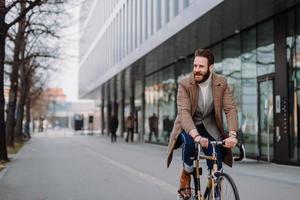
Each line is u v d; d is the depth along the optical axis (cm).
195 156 533
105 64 4603
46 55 2538
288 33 1620
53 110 10988
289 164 1592
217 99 527
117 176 1311
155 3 2559
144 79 3922
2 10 1689
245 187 1072
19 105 3619
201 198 539
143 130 4006
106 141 4053
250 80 1911
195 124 543
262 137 1798
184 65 2783
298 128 1562
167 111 3120
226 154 538
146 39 2728
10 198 931
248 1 1484
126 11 3519
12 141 2714
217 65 2277
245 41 1966
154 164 1694
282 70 1641
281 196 938
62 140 4278
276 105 1670
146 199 907
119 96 5847
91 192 1006
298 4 1537
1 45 1792
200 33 2034
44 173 1402
